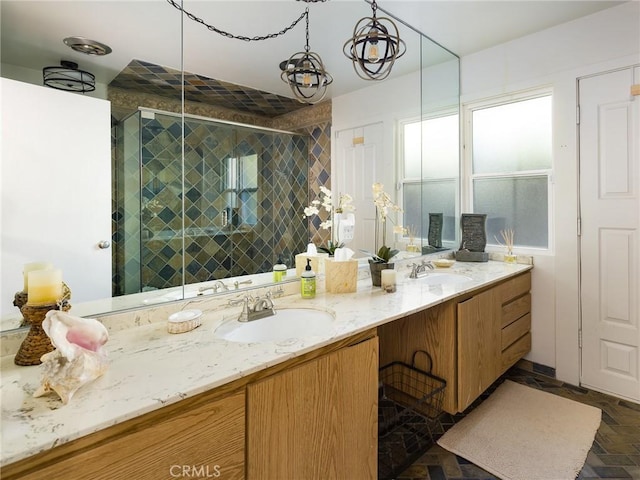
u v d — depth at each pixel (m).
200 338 1.25
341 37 2.11
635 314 2.24
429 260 2.84
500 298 2.30
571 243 2.48
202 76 1.62
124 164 1.39
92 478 0.75
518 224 2.83
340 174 2.21
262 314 1.56
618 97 2.24
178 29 1.54
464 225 2.96
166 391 0.86
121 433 0.80
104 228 1.33
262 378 1.06
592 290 2.40
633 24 2.17
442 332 1.98
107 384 0.90
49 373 0.82
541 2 2.17
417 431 2.01
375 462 1.42
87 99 1.29
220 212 1.69
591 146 2.36
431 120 2.79
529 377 2.63
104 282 1.33
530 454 1.79
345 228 2.26
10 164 1.12
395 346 2.21
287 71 1.90
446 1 2.13
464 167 3.10
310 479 1.19
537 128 2.71
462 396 1.95
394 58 1.66
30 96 1.17
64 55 1.24
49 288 1.03
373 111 2.37
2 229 1.11
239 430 1.00
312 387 1.18
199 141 1.62
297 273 2.01
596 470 1.67
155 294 1.47
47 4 1.21
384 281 1.92
